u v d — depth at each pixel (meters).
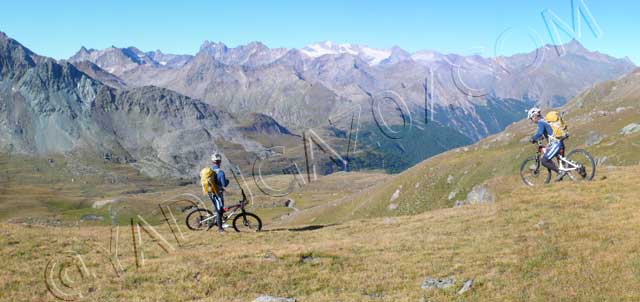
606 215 20.67
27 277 19.33
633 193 23.19
